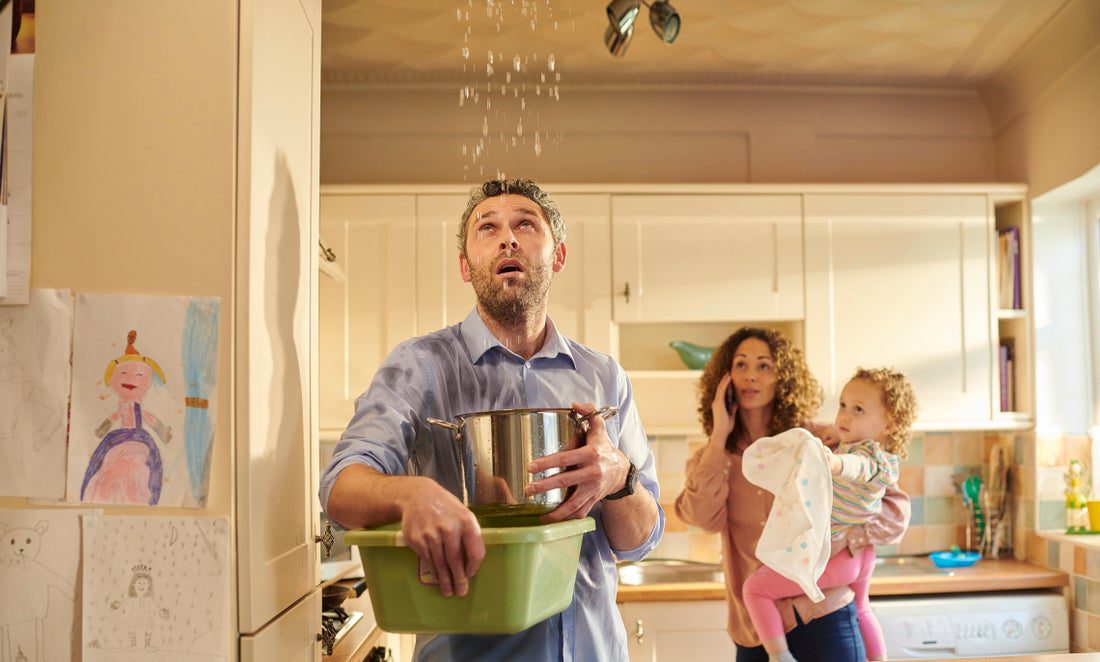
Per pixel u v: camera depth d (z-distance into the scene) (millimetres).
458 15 2984
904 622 3197
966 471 3848
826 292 3502
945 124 3828
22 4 1258
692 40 3252
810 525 2287
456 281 3408
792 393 2766
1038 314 3549
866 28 3168
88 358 1238
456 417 1279
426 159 3697
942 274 3541
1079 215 3580
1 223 1234
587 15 2994
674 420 3730
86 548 1225
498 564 1131
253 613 1221
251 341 1234
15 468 1238
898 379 2801
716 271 3484
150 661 1207
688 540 3689
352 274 3412
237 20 1253
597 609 1468
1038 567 3480
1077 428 3543
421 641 1463
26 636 1222
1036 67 3391
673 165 3752
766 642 2529
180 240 1237
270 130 1347
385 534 1112
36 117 1249
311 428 1616
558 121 3732
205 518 1208
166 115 1246
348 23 3053
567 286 3455
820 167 3785
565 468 1248
